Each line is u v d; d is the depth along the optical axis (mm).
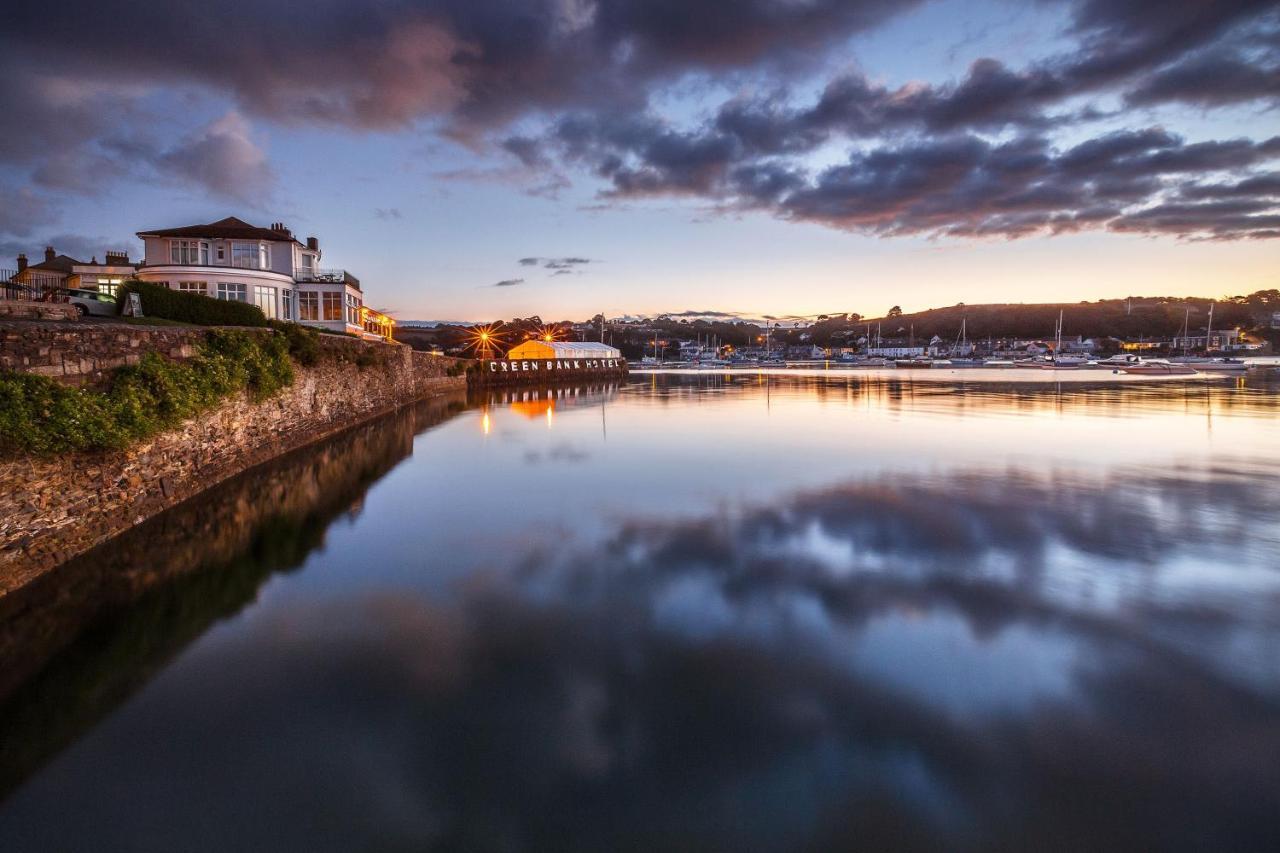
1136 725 6680
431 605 9914
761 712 7027
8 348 9859
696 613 9523
